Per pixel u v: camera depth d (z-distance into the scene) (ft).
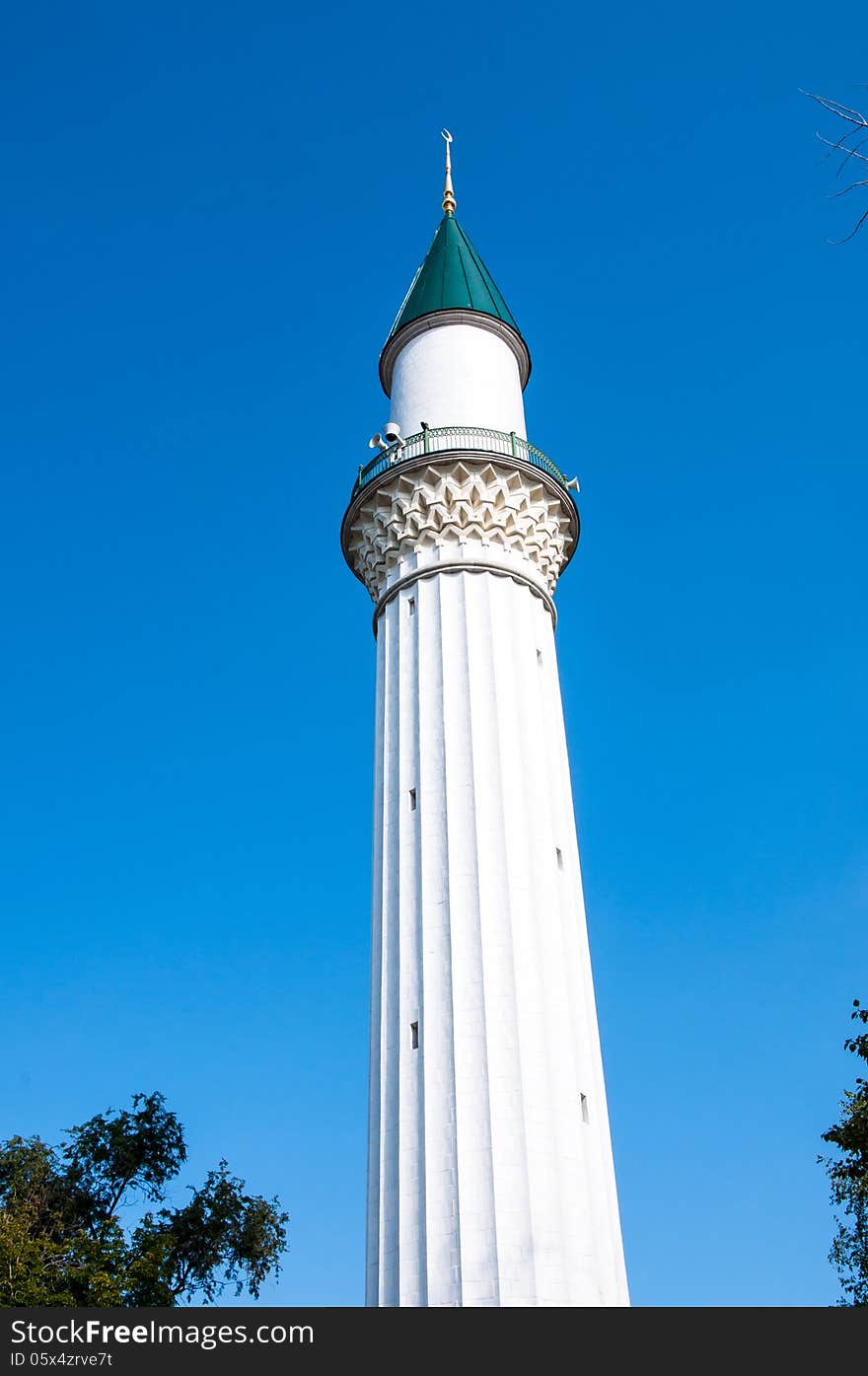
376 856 132.36
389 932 124.98
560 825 133.39
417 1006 118.52
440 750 131.95
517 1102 110.52
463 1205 105.81
